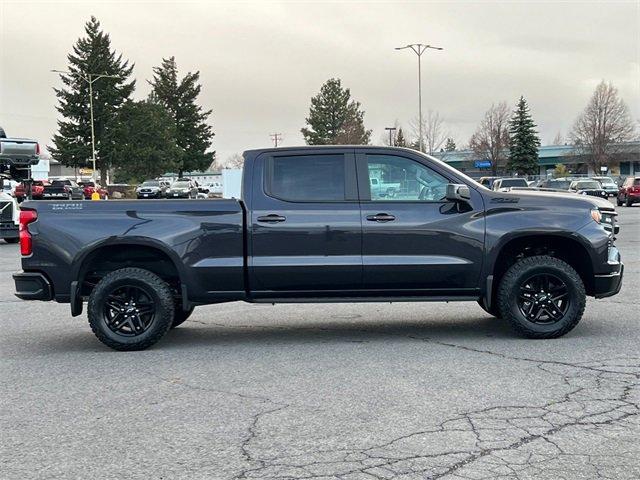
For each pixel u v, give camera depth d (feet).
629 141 274.16
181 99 319.68
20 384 19.53
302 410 16.62
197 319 29.78
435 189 23.81
